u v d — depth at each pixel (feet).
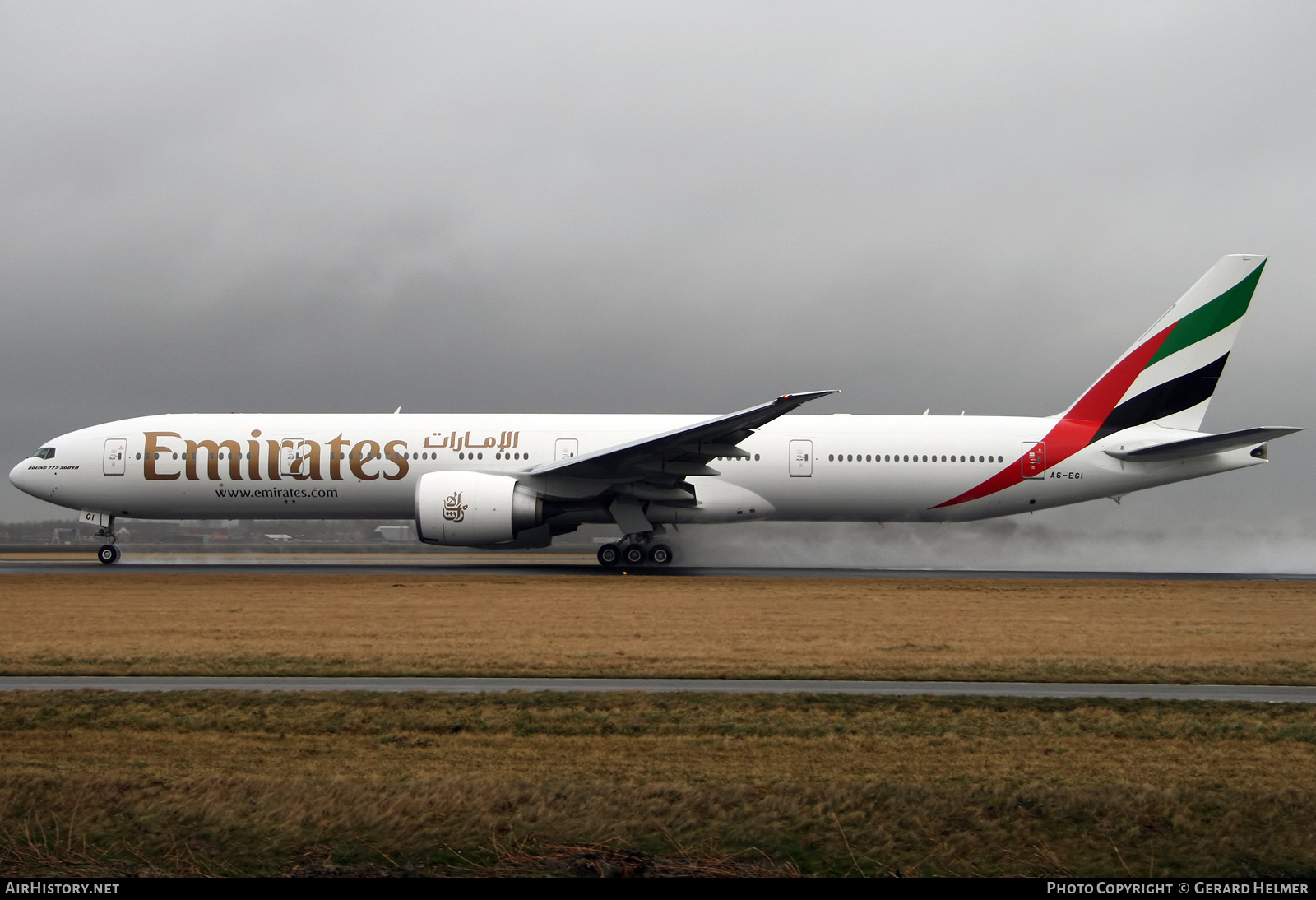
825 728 42.52
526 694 46.60
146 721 42.63
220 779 35.81
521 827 33.30
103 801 34.65
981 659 56.54
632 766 38.22
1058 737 41.98
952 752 40.19
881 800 34.88
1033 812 34.53
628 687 48.85
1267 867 32.24
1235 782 37.32
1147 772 38.17
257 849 32.55
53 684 48.55
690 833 33.22
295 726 42.29
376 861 31.99
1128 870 32.12
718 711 44.37
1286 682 51.70
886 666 54.34
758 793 35.01
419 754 39.34
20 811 34.32
